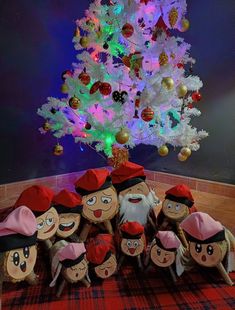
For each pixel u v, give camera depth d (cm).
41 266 94
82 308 74
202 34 172
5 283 85
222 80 169
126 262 95
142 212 100
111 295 80
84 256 82
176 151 191
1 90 160
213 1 166
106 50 139
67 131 146
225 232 88
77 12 188
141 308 74
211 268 90
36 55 172
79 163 202
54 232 88
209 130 177
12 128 167
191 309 74
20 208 76
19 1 161
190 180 186
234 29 161
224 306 75
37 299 78
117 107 127
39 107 177
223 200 165
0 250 72
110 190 96
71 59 189
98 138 144
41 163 182
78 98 136
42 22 172
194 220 84
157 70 126
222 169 175
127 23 119
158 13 128
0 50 157
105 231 99
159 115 131
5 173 167
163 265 86
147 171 205
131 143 141
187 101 146
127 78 136
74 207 90
